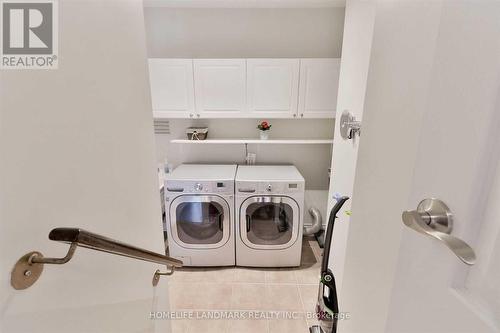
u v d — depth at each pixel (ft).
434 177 1.65
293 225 8.20
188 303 7.18
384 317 2.44
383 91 2.52
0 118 1.61
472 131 1.37
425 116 1.72
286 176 8.34
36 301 1.86
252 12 8.73
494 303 1.28
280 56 9.07
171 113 8.45
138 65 3.37
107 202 2.71
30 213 1.81
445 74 1.55
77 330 2.29
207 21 8.82
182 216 8.24
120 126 2.95
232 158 9.99
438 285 1.59
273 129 9.64
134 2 3.24
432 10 1.82
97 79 2.52
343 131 5.90
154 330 3.91
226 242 8.32
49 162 1.96
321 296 3.71
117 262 2.93
